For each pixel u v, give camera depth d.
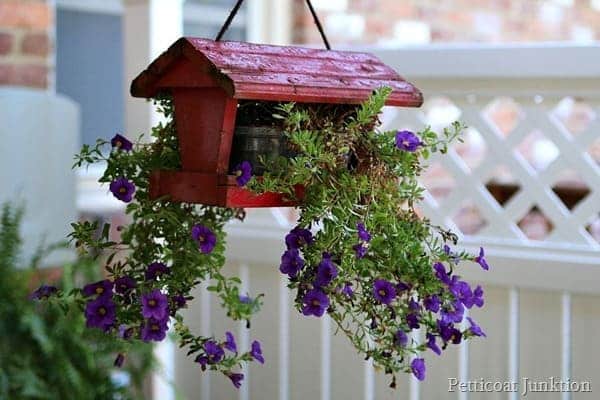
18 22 5.28
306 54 2.65
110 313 2.51
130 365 4.27
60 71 5.73
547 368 3.66
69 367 4.05
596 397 3.57
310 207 2.43
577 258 3.55
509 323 3.71
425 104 4.29
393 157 2.53
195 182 2.55
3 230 4.22
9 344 4.07
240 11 6.53
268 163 2.51
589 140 3.64
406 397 3.92
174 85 2.58
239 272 4.28
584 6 8.15
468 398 3.80
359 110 2.58
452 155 3.93
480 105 3.87
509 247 3.72
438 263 2.47
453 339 2.44
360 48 4.09
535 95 3.72
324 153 2.47
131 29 4.34
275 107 2.53
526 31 7.77
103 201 5.84
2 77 5.22
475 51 3.80
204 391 4.42
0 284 4.12
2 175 4.63
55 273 4.89
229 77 2.37
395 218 2.52
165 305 2.45
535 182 3.74
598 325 3.54
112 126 6.03
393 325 2.48
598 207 3.62
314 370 4.12
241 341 4.30
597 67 3.55
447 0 7.18
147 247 2.72
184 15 6.23
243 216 2.94
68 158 4.93
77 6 5.80
